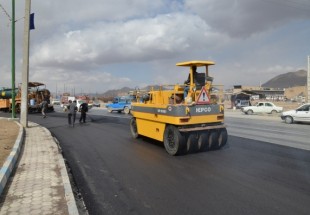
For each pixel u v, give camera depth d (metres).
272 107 39.25
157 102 12.21
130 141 13.54
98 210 5.73
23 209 5.49
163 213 5.53
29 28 20.05
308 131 18.09
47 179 7.33
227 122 25.70
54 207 5.58
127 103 37.00
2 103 39.66
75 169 8.71
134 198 6.32
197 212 5.54
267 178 7.58
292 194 6.42
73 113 20.81
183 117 10.29
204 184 7.17
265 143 12.88
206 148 11.16
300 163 9.13
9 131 15.98
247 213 5.46
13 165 8.59
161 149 11.63
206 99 10.91
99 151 11.32
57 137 15.20
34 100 36.94
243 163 9.18
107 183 7.36
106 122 23.33
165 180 7.53
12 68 24.09
